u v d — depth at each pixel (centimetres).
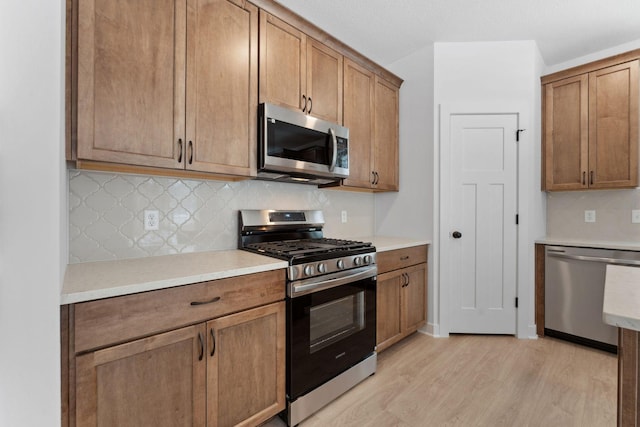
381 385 197
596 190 283
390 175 287
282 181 234
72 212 149
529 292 267
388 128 284
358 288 198
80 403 100
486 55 271
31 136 89
